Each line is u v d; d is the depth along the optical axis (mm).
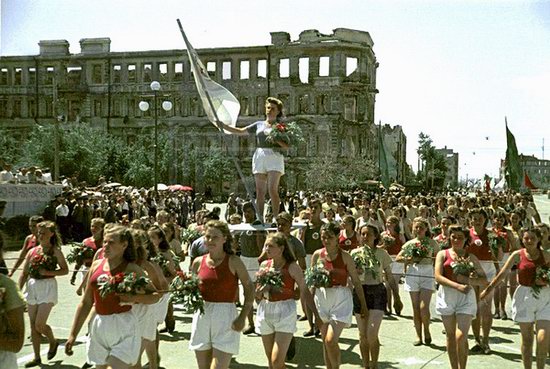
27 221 21766
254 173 10031
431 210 18859
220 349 5852
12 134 80062
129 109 80062
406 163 116750
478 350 8883
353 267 7227
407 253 9391
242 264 5973
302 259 8406
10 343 4523
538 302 7223
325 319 7152
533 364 8227
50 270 7945
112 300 5465
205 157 62375
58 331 9875
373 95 79500
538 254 7316
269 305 6652
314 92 73625
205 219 11086
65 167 56344
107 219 22594
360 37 74250
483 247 9508
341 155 71688
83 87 80375
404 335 9938
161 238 8141
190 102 76875
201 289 5918
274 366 6566
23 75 82125
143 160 61844
